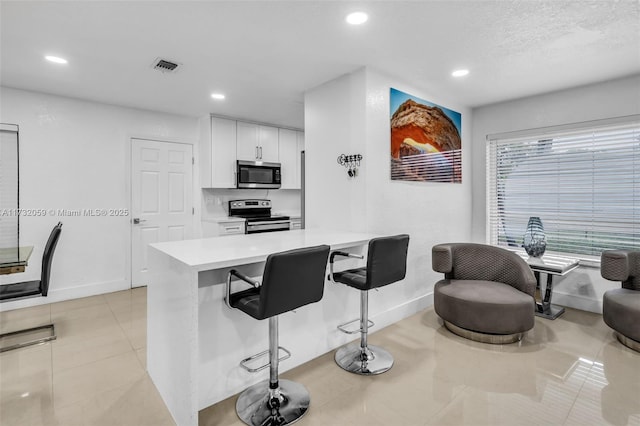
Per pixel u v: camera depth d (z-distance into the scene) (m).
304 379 2.14
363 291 2.32
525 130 3.71
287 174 5.23
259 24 2.13
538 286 3.89
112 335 2.80
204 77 3.04
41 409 1.86
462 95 3.58
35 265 3.53
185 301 1.64
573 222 3.49
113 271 4.02
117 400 1.95
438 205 3.58
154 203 4.30
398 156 3.09
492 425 1.70
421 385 2.07
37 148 3.52
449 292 2.81
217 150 4.45
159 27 2.16
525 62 2.73
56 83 3.22
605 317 2.66
